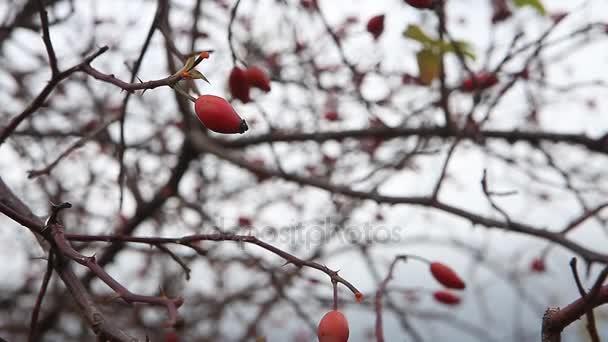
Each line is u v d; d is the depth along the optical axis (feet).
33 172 2.27
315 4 2.62
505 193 2.43
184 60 2.11
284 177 2.83
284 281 3.61
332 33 2.66
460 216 2.55
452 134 2.87
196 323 4.05
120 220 3.23
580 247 2.41
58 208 1.86
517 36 2.56
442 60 2.52
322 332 1.81
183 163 3.16
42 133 3.21
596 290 1.72
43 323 3.33
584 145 2.93
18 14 2.73
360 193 2.69
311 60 3.15
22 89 3.64
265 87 2.27
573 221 2.46
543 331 1.77
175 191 3.22
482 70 2.76
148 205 3.19
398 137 3.02
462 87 2.81
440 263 2.27
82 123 3.77
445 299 2.45
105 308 2.47
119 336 1.80
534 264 3.52
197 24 2.55
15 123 2.03
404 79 3.21
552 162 2.87
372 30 2.52
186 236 1.99
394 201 2.65
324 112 3.70
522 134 2.94
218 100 1.81
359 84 2.83
